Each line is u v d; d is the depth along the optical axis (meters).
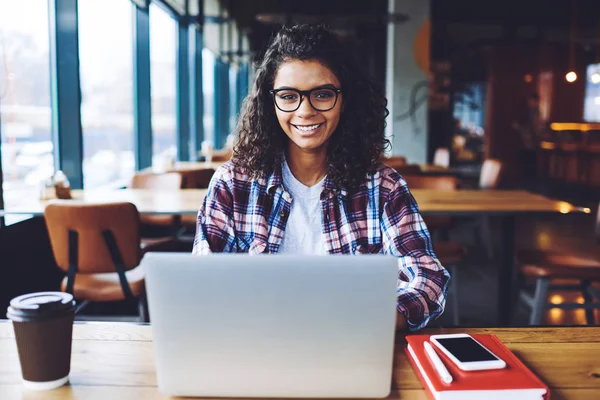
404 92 8.96
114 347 1.15
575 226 6.71
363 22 7.45
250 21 10.79
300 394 0.90
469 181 11.27
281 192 1.48
